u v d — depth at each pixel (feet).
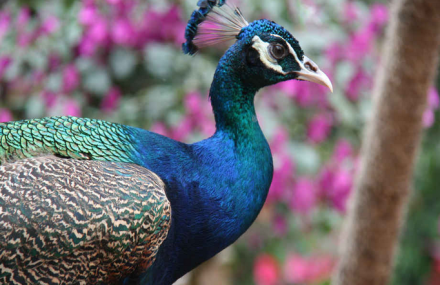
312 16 23.61
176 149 14.10
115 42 22.89
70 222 11.77
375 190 11.71
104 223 12.05
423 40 10.13
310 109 24.02
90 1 22.45
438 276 36.96
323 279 30.78
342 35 23.80
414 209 37.01
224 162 14.02
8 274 11.46
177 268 14.16
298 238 29.17
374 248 12.27
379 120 11.21
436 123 35.81
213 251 14.11
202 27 15.33
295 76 14.82
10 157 12.77
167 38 23.63
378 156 11.43
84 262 12.03
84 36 23.07
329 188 24.00
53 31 23.70
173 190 13.61
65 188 12.00
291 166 22.63
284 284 31.30
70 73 23.35
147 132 14.40
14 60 24.53
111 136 13.75
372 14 24.38
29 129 13.29
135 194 12.49
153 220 12.57
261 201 14.46
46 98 23.76
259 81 14.70
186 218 13.61
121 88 24.91
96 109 24.39
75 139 13.41
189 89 23.08
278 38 14.60
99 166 12.82
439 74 23.61
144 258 12.83
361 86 24.16
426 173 35.76
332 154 24.48
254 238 28.99
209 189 13.76
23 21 24.38
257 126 14.66
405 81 10.58
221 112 14.60
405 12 10.07
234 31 15.15
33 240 11.52
